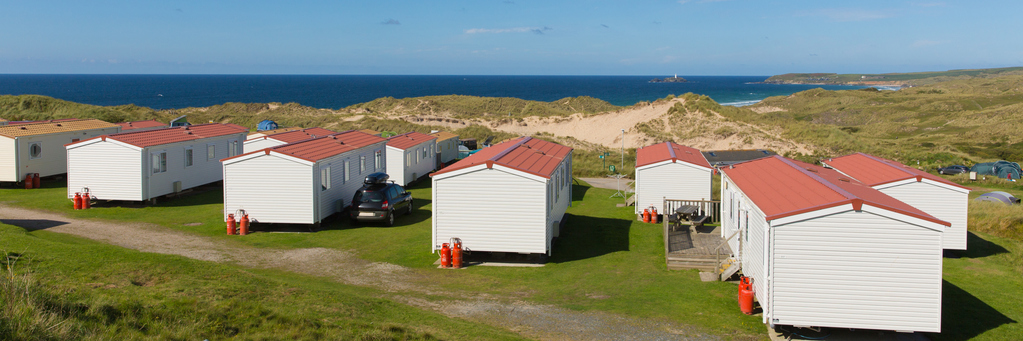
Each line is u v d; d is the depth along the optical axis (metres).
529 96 182.75
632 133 55.00
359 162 22.36
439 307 10.75
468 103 93.44
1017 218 19.33
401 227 18.55
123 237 15.76
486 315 10.32
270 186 17.45
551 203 15.90
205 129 25.95
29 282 8.02
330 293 10.58
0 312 6.93
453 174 14.27
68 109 53.28
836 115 96.19
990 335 9.99
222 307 8.88
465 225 14.38
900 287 9.06
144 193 20.58
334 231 17.78
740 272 12.84
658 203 21.03
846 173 17.98
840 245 9.18
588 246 16.50
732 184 14.62
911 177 15.47
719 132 50.38
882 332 9.73
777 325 9.89
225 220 17.64
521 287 12.36
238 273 11.23
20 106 52.47
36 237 13.33
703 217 18.67
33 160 24.48
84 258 10.93
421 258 14.67
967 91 131.50
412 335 8.58
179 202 21.89
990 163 36.06
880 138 67.06
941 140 60.88
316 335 8.19
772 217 9.30
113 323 7.70
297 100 151.38
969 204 21.91
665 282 12.79
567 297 11.60
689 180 20.80
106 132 29.08
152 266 10.84
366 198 18.44
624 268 14.11
